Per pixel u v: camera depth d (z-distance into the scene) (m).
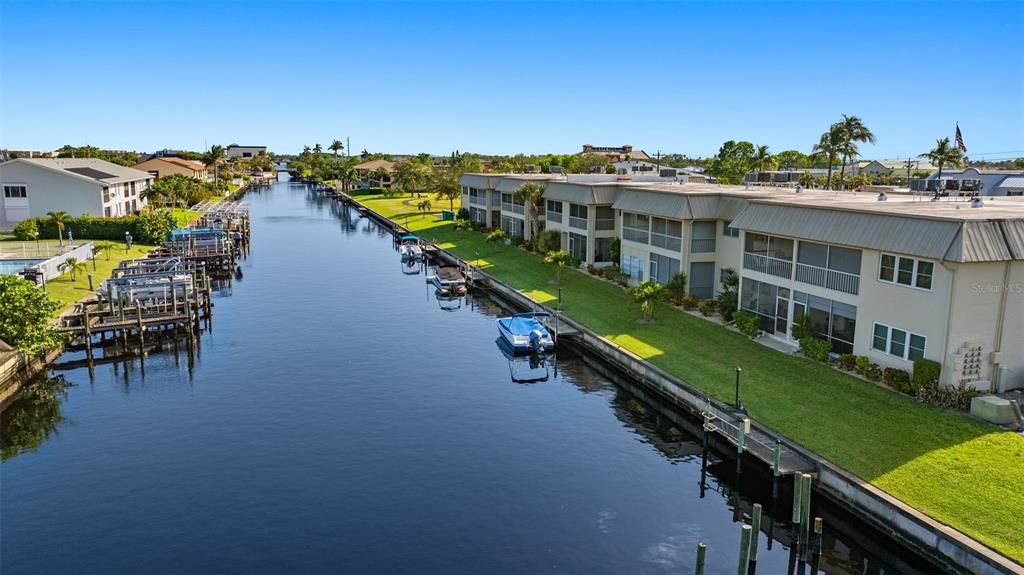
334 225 103.94
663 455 25.95
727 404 26.61
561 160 135.00
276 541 20.12
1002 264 25.70
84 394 32.44
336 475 24.06
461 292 54.53
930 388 25.83
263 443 26.72
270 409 30.25
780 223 33.47
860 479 20.78
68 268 53.66
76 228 71.81
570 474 24.30
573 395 32.38
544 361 37.75
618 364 34.25
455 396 31.97
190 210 104.00
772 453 23.03
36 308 34.81
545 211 65.50
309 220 110.69
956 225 25.12
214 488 23.20
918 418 24.55
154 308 44.16
